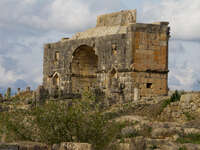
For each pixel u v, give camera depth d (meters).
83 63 70.06
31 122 26.55
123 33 59.34
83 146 21.50
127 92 57.62
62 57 69.94
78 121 25.31
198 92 40.28
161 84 59.62
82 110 25.80
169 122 34.50
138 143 24.23
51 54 72.25
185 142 26.11
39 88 59.50
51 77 72.25
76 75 69.12
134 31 58.22
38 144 21.81
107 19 68.44
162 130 29.12
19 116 27.53
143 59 58.53
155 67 59.25
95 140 25.20
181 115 37.06
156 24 59.66
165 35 60.00
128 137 29.17
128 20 65.31
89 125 25.30
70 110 25.70
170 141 25.70
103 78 61.16
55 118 25.53
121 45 59.16
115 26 66.12
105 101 53.84
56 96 59.97
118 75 59.19
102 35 65.12
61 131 25.38
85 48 67.81
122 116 39.94
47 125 25.53
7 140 25.56
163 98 48.69
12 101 58.38
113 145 25.12
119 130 31.25
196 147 23.84
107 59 60.91
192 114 36.56
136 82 57.78
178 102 38.66
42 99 58.41
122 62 58.78
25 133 26.27
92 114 25.64
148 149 23.94
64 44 69.62
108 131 25.92
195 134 28.02
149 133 29.86
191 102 37.53
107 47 61.03
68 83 68.62
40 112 26.22
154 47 59.31
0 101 60.59
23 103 57.78
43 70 73.69
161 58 59.75
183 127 30.19
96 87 61.12
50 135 25.33
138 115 41.53
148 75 58.69
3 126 26.75
